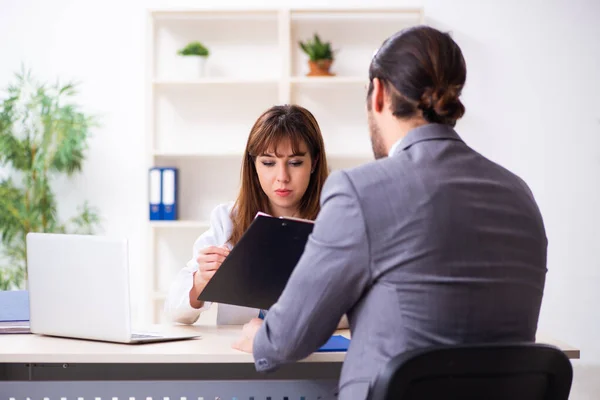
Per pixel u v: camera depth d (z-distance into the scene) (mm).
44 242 1868
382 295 1278
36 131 3863
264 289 1729
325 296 1297
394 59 1365
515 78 4027
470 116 4035
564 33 4008
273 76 4086
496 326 1298
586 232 4027
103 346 1784
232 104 4109
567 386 1329
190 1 4086
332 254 1286
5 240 3906
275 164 2137
